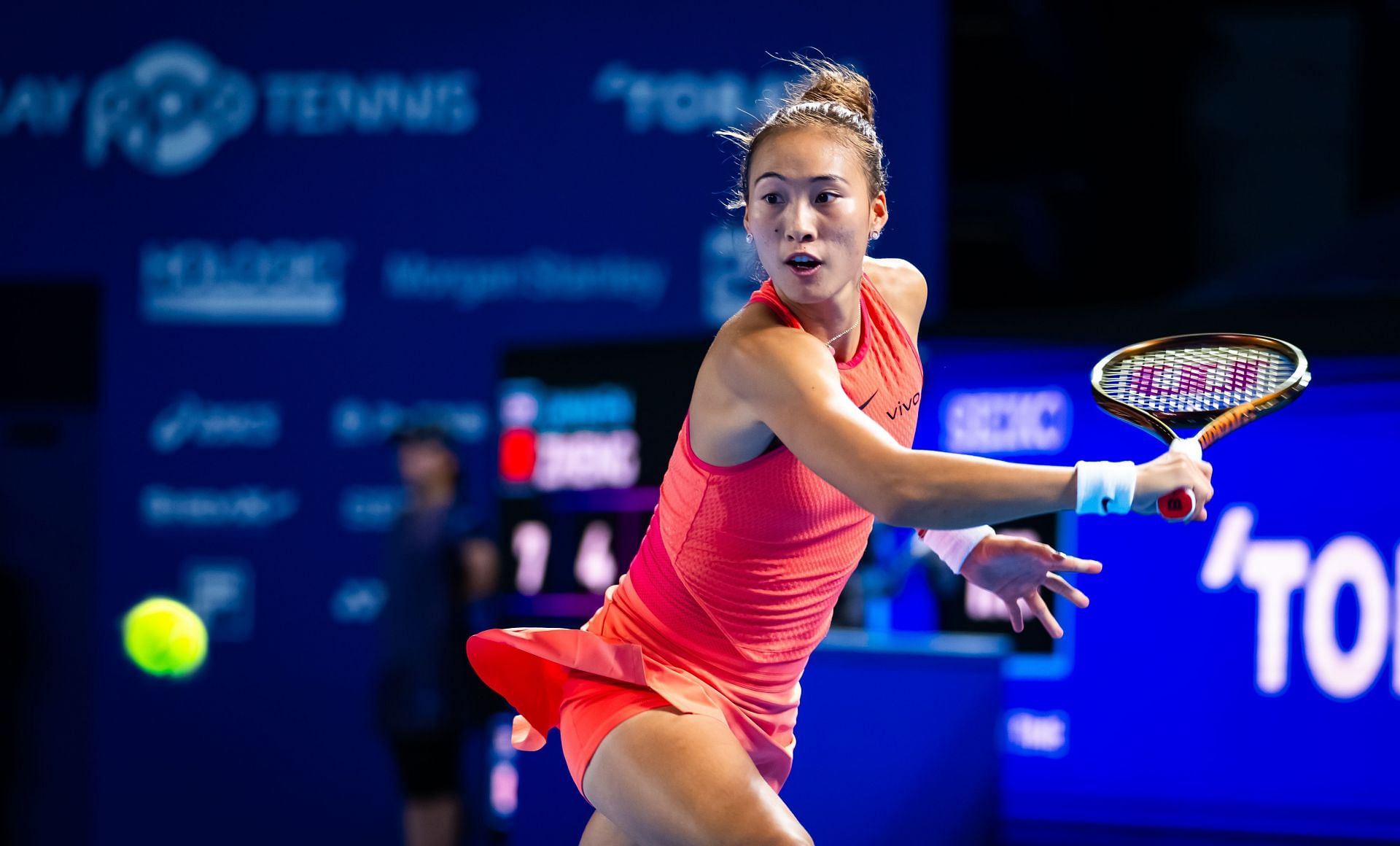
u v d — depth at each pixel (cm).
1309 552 1108
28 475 2136
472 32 1977
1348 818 1088
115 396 2044
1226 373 665
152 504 2031
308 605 1994
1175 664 1148
